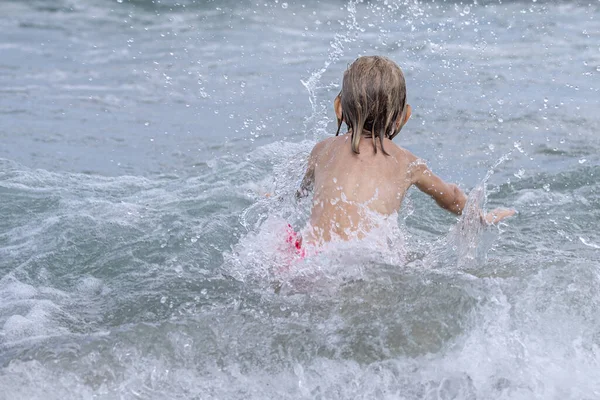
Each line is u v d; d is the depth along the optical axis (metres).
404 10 25.81
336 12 26.03
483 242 8.10
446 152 13.33
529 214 10.01
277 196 8.91
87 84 18.56
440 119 15.16
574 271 6.80
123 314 6.97
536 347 5.99
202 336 6.23
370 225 7.38
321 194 7.63
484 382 5.70
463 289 6.60
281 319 6.47
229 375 5.87
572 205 10.33
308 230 7.48
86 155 13.61
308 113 15.88
